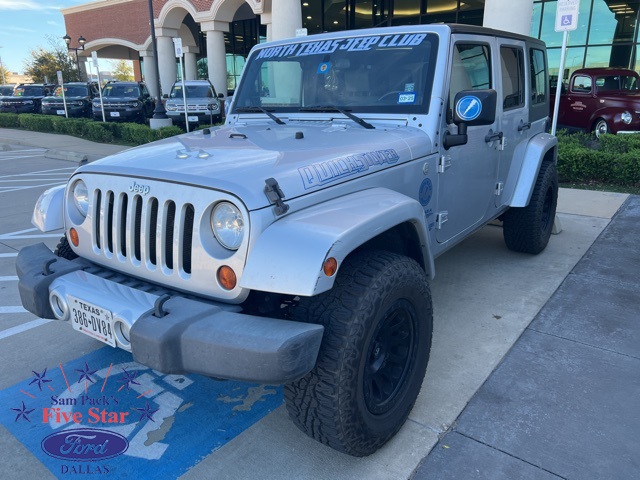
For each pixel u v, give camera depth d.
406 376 2.43
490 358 3.13
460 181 3.35
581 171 8.07
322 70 3.40
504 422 2.56
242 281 1.91
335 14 23.05
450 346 3.28
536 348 3.23
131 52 36.66
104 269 2.56
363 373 2.07
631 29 16.59
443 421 2.58
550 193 4.83
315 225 1.99
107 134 15.75
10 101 23.89
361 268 2.14
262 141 2.71
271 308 2.28
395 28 3.29
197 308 1.97
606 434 2.46
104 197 2.39
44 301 2.40
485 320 3.62
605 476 2.20
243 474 2.28
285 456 2.38
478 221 3.81
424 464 2.31
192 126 16.81
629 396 2.74
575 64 17.80
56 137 17.11
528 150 4.37
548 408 2.66
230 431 2.56
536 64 4.65
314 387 2.00
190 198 2.07
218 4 20.75
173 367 1.89
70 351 3.34
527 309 3.77
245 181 2.02
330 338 1.99
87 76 35.34
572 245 5.14
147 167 2.27
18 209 7.29
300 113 3.41
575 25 7.31
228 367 1.82
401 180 2.72
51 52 42.25
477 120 2.72
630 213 6.23
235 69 29.89
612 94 11.54
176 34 25.09
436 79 2.99
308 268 1.83
